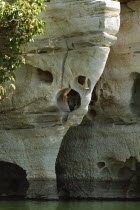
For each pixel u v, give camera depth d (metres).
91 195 60.22
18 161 56.38
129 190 60.09
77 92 55.69
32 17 48.06
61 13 52.41
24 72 54.62
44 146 55.69
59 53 53.31
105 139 59.81
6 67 48.78
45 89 53.94
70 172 61.25
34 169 56.19
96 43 52.00
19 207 51.97
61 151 61.38
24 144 56.03
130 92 57.91
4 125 56.03
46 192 56.25
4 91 53.53
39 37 52.84
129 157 58.91
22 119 55.16
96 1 51.34
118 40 57.41
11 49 48.62
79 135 60.94
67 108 54.94
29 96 54.38
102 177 60.34
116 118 59.22
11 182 60.34
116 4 51.94
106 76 58.31
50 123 55.03
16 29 48.91
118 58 57.59
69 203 55.47
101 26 51.53
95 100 59.28
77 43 52.62
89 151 60.41
